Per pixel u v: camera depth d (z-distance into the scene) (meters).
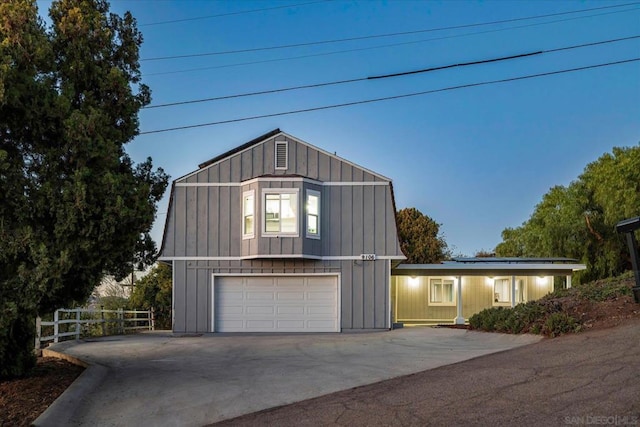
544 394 6.67
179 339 16.47
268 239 18.23
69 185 8.02
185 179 19.27
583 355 8.40
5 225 7.83
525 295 24.45
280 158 19.30
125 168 11.06
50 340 15.75
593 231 27.02
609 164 26.66
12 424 6.66
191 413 7.27
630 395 6.19
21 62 7.98
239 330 18.70
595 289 12.88
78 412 7.41
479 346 11.71
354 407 7.03
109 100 9.59
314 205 18.84
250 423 6.72
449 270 22.52
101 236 8.25
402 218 41.00
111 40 10.15
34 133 8.23
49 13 9.52
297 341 15.02
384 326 18.64
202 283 18.84
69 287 8.66
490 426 5.79
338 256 18.92
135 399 7.98
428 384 7.93
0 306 7.58
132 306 30.27
